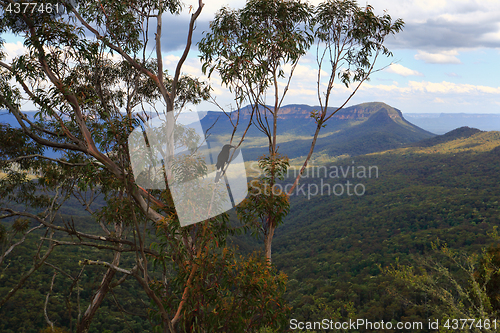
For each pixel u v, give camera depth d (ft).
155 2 17.98
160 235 12.30
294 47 20.65
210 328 12.80
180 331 13.34
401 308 101.76
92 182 16.69
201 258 11.85
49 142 15.60
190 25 18.81
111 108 19.25
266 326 15.20
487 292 15.43
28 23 15.60
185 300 12.09
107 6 15.29
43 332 20.88
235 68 16.24
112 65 22.17
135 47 17.51
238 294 13.26
